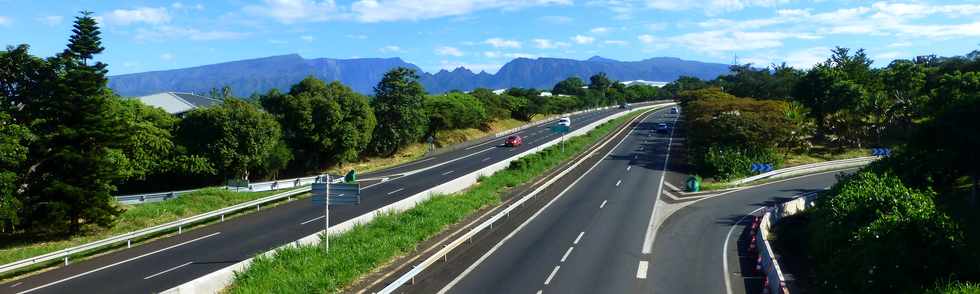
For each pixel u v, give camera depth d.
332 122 51.41
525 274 21.42
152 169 40.59
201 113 43.62
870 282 17.73
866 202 22.70
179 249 26.25
